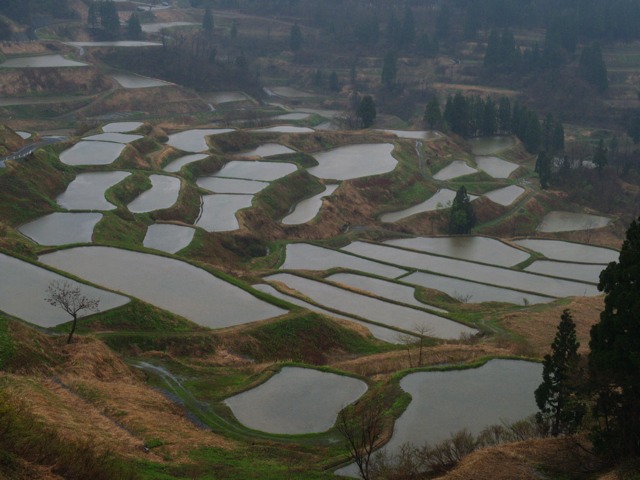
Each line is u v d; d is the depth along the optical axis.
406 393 48.84
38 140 136.25
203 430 44.19
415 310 81.06
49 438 29.38
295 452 41.19
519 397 49.12
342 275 95.62
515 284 97.25
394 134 187.62
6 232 82.81
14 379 41.91
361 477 37.34
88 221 95.56
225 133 166.12
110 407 42.66
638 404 33.31
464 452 38.03
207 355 60.03
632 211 162.12
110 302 64.06
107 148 136.62
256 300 71.69
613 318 34.06
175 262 78.88
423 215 140.50
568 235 142.00
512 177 174.00
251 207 119.06
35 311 60.34
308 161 158.50
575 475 33.31
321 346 66.75
